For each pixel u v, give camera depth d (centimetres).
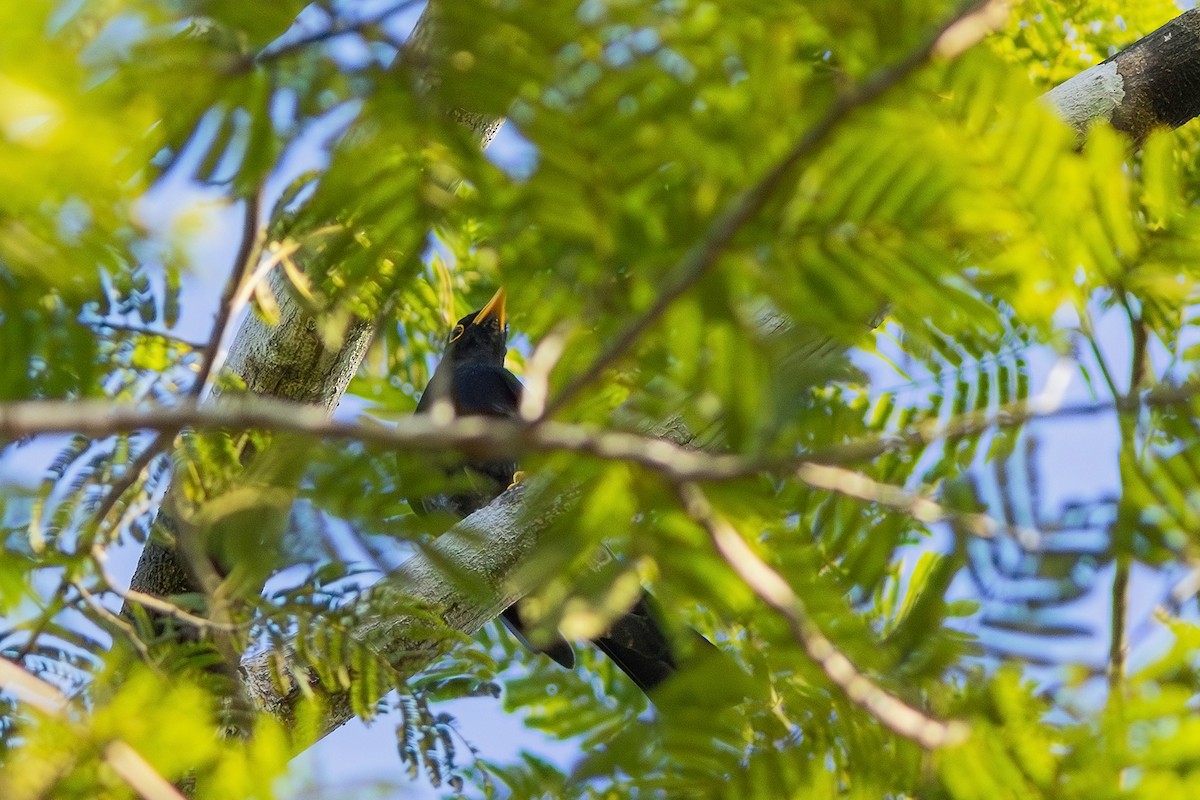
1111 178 291
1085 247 307
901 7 278
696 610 467
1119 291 354
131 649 390
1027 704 318
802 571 335
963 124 280
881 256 271
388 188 301
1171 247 328
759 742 363
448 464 320
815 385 281
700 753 358
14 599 369
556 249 289
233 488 332
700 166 272
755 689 348
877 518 369
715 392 282
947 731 308
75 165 219
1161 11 718
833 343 288
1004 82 279
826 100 284
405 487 323
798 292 269
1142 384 364
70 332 315
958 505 312
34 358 319
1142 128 612
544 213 282
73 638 389
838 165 266
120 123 229
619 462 294
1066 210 293
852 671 309
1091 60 724
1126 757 297
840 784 366
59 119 210
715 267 266
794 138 274
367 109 272
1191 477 318
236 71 251
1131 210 338
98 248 252
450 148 279
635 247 278
